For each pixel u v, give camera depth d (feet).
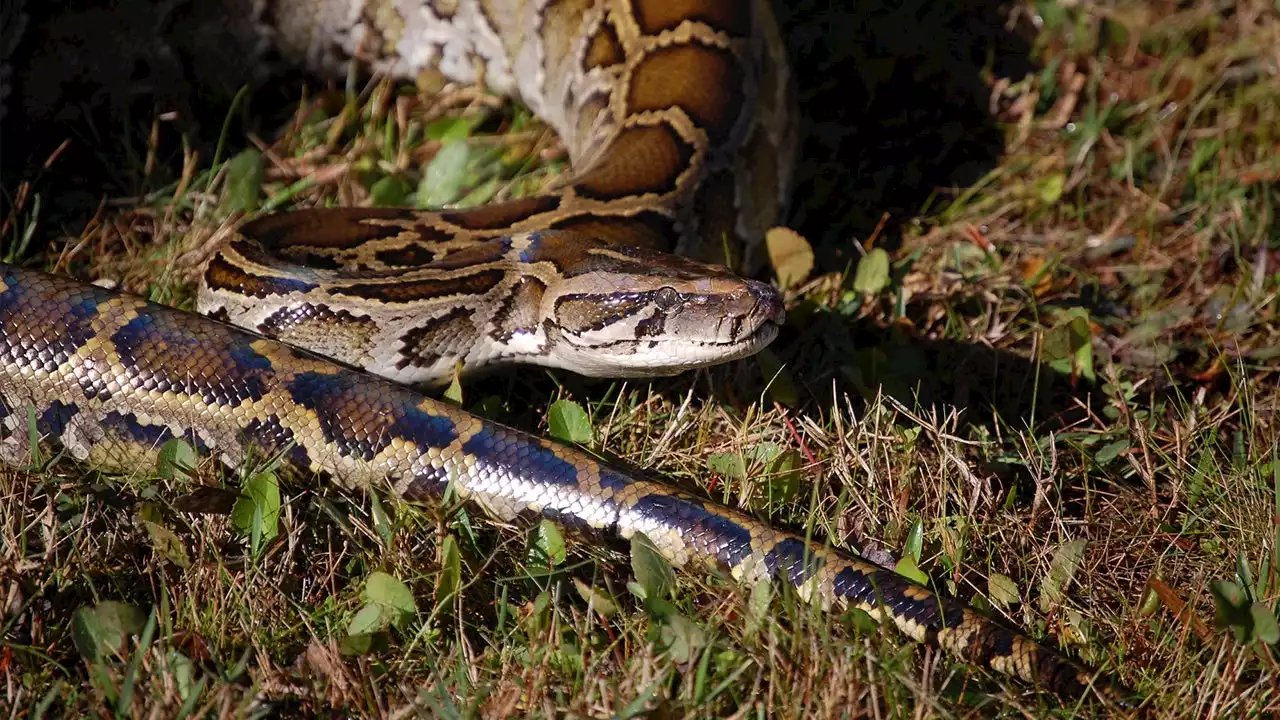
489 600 5.59
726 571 5.58
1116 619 5.57
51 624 5.50
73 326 5.74
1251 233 6.42
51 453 5.73
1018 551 5.72
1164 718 5.39
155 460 5.73
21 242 6.29
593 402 5.96
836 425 5.86
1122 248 6.43
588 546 5.65
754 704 5.38
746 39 6.48
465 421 5.71
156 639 5.47
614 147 6.31
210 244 6.23
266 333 5.89
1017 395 6.10
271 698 5.41
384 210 6.15
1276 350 6.15
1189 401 6.08
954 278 6.31
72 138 6.51
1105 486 5.89
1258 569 5.63
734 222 6.34
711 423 5.92
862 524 5.72
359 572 5.62
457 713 5.36
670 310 5.81
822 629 5.42
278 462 5.70
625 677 5.39
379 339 5.89
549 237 6.01
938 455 5.82
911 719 5.35
